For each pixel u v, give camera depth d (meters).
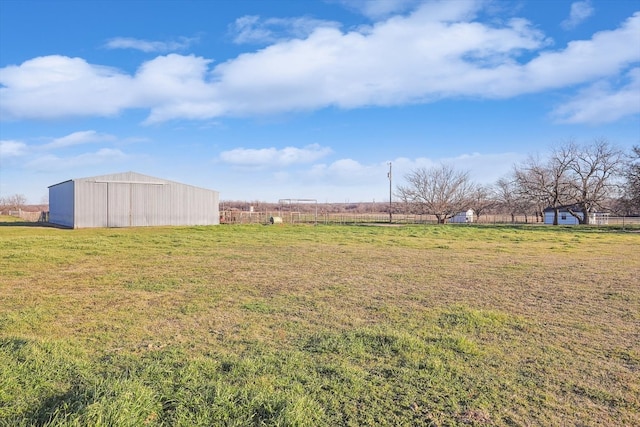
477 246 19.92
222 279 10.31
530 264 13.65
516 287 9.69
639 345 5.63
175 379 4.07
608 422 3.61
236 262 13.31
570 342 5.73
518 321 6.73
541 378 4.48
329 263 13.43
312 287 9.45
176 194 36.22
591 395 4.10
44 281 9.84
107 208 33.31
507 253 17.02
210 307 7.49
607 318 7.02
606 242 23.02
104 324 6.35
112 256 14.34
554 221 52.59
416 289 9.36
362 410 3.68
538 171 52.22
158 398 3.57
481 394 4.06
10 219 51.56
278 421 3.27
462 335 5.93
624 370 4.74
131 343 5.45
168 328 6.18
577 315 7.20
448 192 53.97
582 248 19.53
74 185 32.16
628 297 8.67
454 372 4.59
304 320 6.70
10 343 4.96
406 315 7.06
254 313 7.10
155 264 12.66
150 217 35.00
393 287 9.56
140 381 3.81
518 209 66.50
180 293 8.66
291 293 8.78
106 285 9.42
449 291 9.17
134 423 3.15
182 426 3.21
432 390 4.12
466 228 36.12
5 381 3.86
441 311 7.30
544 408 3.82
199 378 4.14
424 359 4.92
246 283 9.83
